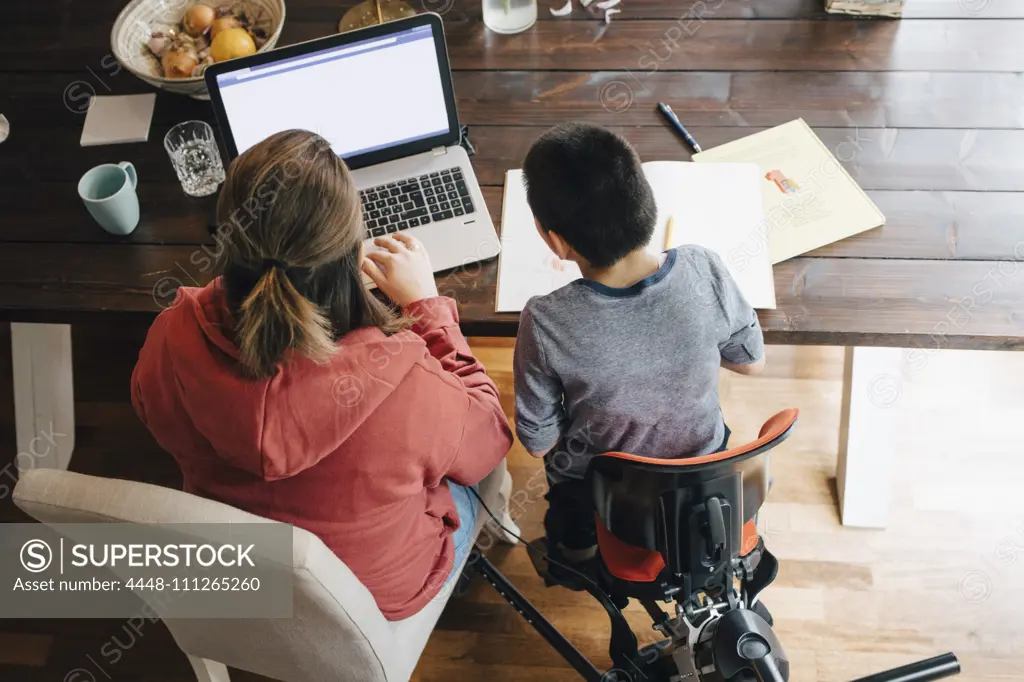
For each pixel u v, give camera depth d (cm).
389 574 118
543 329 111
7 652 176
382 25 134
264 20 160
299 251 90
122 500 96
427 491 123
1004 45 153
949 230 135
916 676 150
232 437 98
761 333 123
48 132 156
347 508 107
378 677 123
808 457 191
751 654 113
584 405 119
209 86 135
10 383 211
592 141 103
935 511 182
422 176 143
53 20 171
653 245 132
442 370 110
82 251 142
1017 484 184
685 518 115
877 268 132
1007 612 170
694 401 118
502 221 139
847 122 146
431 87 140
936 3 159
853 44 155
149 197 147
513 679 170
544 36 161
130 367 213
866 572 176
